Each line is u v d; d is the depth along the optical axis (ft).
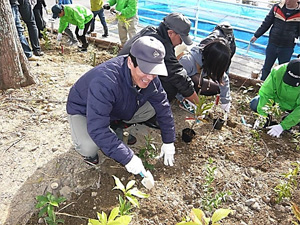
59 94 13.14
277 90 11.81
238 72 19.22
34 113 11.75
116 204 8.54
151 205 8.54
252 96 14.94
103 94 7.26
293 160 10.68
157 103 8.55
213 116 12.73
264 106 11.69
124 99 8.00
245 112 13.56
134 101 8.27
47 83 14.06
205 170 9.92
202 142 11.19
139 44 6.69
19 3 15.89
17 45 12.87
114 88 7.39
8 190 8.59
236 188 9.36
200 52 11.73
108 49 19.85
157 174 9.61
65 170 9.37
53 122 11.35
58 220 7.66
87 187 8.96
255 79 15.43
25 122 11.23
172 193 9.00
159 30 9.92
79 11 18.67
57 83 14.15
